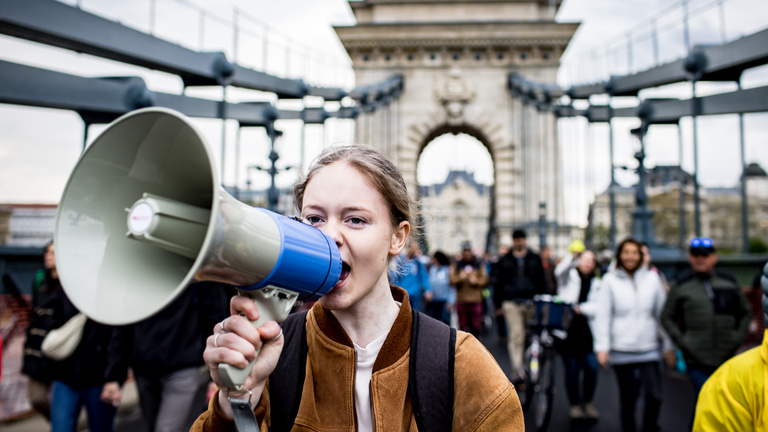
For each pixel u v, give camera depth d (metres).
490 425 0.99
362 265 1.01
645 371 4.09
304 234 0.88
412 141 18.19
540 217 14.43
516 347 6.24
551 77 18.28
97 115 6.67
